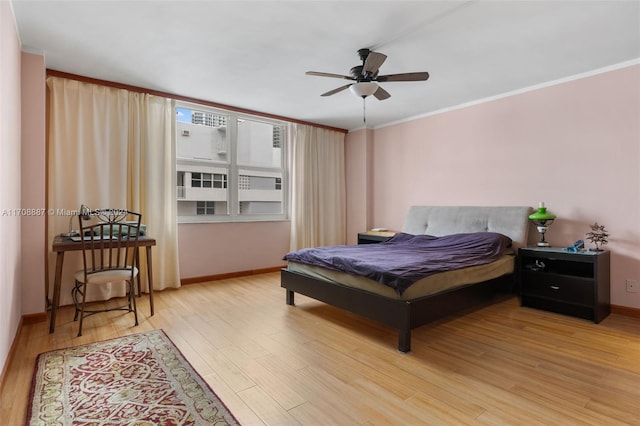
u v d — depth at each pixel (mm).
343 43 2787
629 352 2350
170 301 3574
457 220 4258
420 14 2359
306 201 5355
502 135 4035
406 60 3107
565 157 3521
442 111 4668
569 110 3486
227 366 2143
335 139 5762
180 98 4090
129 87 3740
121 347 2414
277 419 1610
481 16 2383
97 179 3521
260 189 5098
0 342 1898
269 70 3340
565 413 1652
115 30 2590
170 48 2883
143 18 2422
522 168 3859
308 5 2254
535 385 1914
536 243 3744
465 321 3000
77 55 3014
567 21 2445
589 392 1841
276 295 3830
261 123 5125
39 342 2494
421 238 4137
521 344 2486
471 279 2924
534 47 2852
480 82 3662
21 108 2799
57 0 2197
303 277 3230
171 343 2490
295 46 2838
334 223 5730
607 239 3240
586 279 2979
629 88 3109
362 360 2225
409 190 5129
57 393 1820
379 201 5594
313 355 2303
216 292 3941
